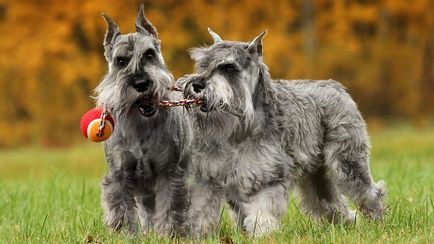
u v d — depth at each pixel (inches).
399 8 1473.9
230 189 435.8
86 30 1349.7
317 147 468.1
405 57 1536.7
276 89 452.8
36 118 1439.5
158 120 430.6
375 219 465.7
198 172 433.4
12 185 695.7
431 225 425.7
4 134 1460.4
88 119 409.4
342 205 496.1
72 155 1141.7
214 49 423.8
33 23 1379.2
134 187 442.9
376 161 930.1
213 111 411.8
